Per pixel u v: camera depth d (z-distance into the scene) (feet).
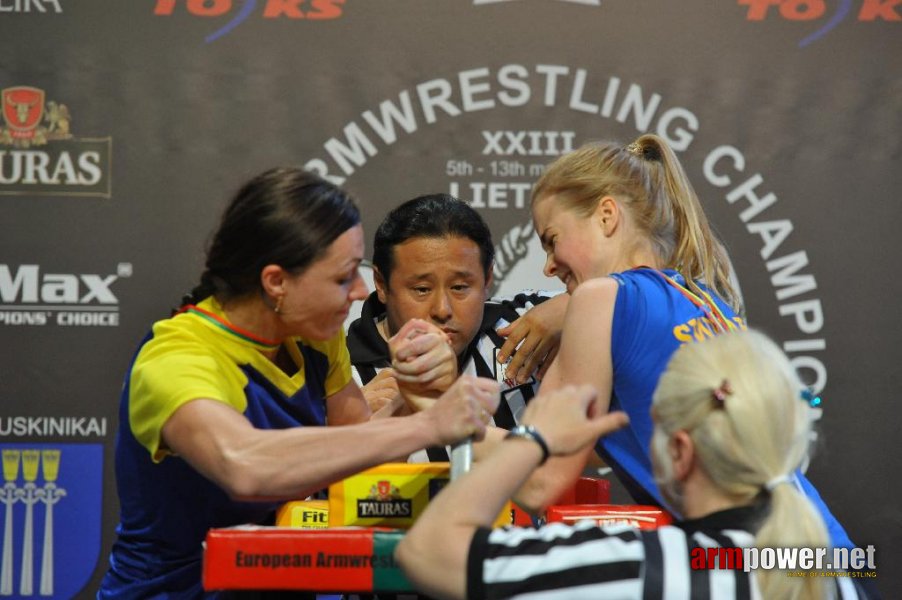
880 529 18.60
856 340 18.81
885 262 18.85
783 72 18.93
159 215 18.70
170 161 18.74
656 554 6.97
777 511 7.02
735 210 18.93
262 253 9.19
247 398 9.62
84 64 18.69
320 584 7.50
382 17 18.90
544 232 11.28
